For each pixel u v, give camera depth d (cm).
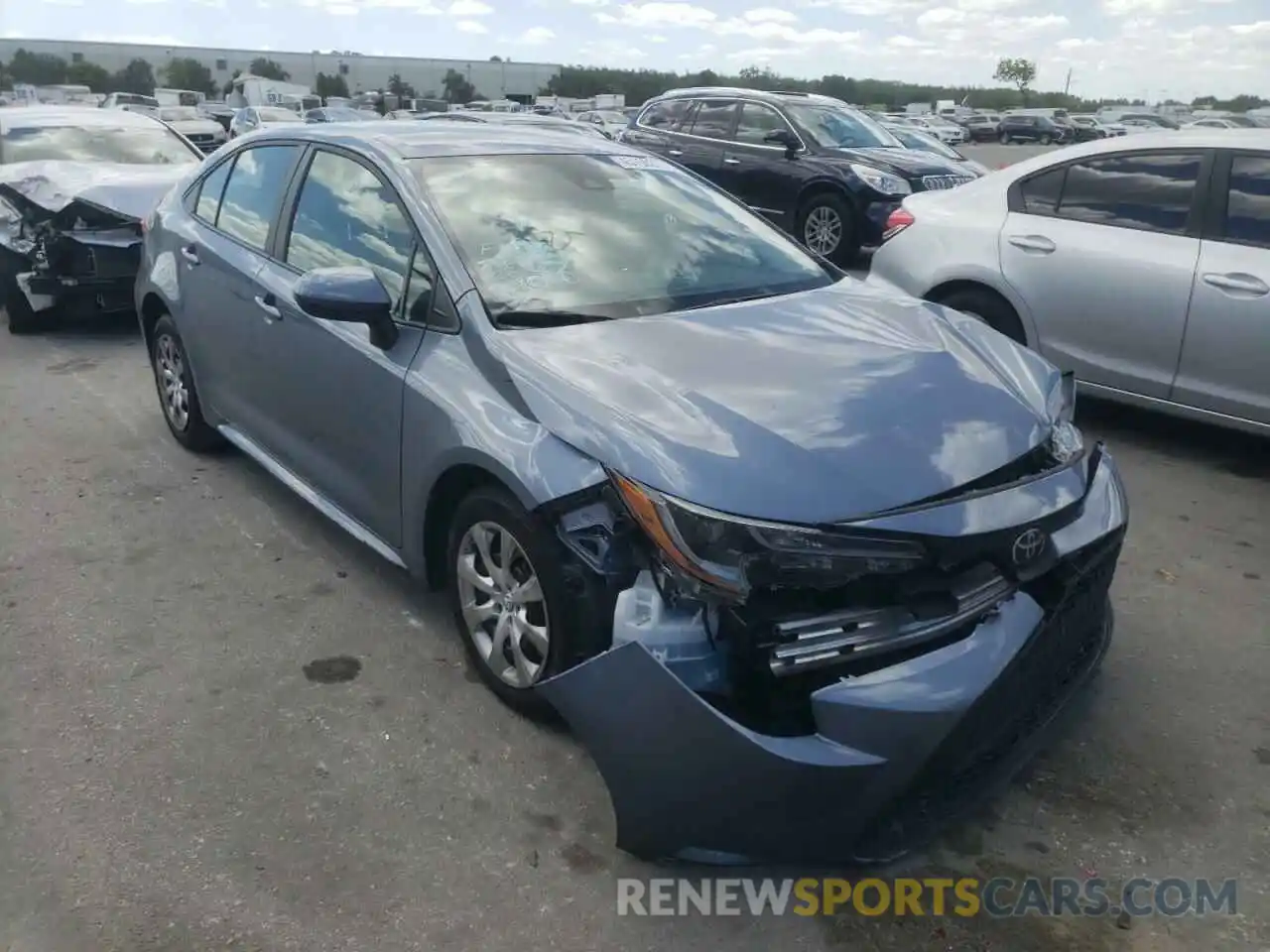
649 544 257
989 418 288
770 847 246
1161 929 254
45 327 848
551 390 293
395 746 315
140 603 396
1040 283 570
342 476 386
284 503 486
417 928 252
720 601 245
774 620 246
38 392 665
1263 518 484
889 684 242
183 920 253
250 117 2995
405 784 299
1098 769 309
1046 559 271
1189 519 482
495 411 303
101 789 296
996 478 275
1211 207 520
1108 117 6009
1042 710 285
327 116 3416
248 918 254
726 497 250
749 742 236
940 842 281
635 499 258
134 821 284
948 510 257
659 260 376
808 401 283
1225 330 507
